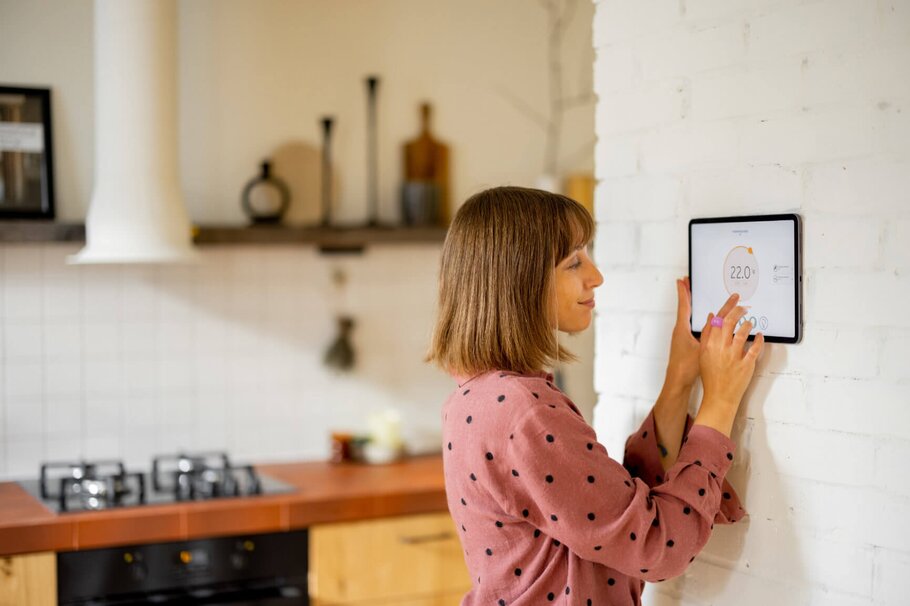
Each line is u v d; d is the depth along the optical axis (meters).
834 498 1.69
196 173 3.69
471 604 1.76
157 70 3.26
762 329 1.78
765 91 1.78
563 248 1.71
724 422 1.74
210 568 3.11
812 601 1.73
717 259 1.85
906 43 1.58
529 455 1.59
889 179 1.61
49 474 3.53
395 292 4.01
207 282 3.74
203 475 3.40
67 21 3.52
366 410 3.99
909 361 1.59
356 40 3.90
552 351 1.71
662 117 1.97
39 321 3.53
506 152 4.15
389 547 3.35
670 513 1.62
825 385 1.70
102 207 3.22
